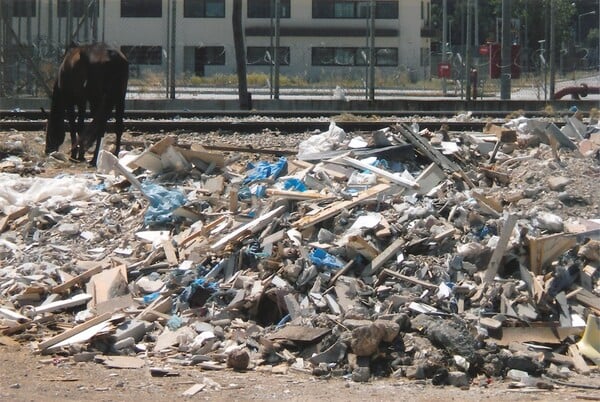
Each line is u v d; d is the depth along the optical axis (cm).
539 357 988
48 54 3478
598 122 1934
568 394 903
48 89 3303
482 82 4200
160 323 1063
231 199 1296
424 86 4825
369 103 3391
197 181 1450
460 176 1387
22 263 1226
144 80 4362
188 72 4956
